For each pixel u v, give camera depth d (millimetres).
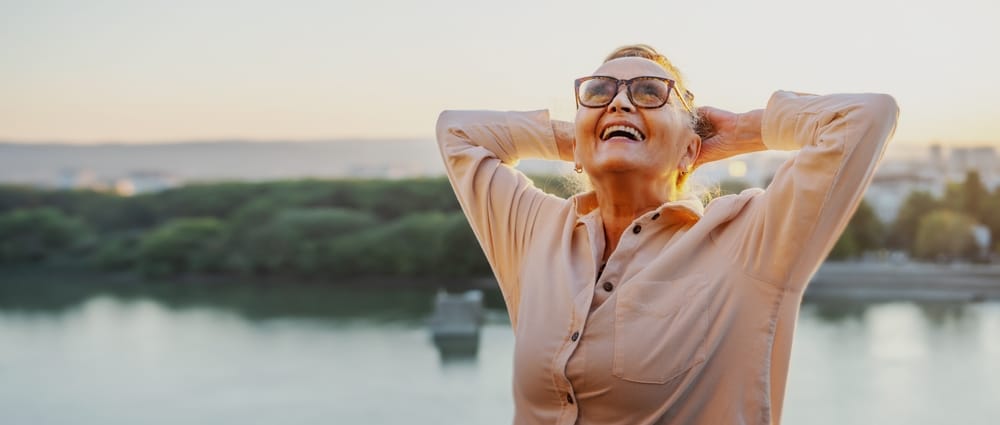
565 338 2295
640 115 2311
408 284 77625
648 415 2219
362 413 31578
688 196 2551
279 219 85625
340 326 54125
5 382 39531
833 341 45531
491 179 2693
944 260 75875
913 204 80938
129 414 33000
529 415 2410
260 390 36438
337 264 81000
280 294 72562
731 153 2523
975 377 35844
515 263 2656
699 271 2275
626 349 2209
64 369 42656
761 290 2236
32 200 101562
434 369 39281
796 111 2322
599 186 2400
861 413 30312
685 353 2199
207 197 97938
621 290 2258
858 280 68188
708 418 2244
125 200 101375
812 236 2197
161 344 49500
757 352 2229
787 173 2229
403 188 91125
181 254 86812
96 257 92062
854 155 2143
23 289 78250
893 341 45156
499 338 46906
